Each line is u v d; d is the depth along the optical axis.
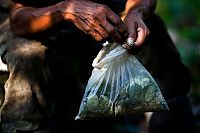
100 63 2.66
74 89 3.32
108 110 2.62
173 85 3.18
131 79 2.62
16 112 2.77
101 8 2.61
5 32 2.92
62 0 2.91
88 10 2.62
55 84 3.11
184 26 6.11
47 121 2.84
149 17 2.99
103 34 2.61
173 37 5.66
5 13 3.04
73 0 2.70
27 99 2.78
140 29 2.67
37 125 2.79
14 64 2.80
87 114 2.63
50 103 2.87
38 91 2.81
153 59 3.11
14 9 2.89
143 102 2.62
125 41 2.64
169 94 3.18
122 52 2.65
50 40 2.99
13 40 2.86
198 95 4.54
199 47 5.28
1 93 2.91
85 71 3.27
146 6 2.93
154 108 2.63
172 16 6.18
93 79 2.65
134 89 2.61
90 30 2.63
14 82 2.79
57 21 2.73
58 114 3.23
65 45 3.12
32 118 2.78
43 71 2.83
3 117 2.79
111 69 2.65
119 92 2.61
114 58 2.65
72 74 3.27
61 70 3.19
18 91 2.78
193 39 5.37
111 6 3.02
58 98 3.20
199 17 5.99
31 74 2.80
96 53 3.14
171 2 6.14
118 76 2.64
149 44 3.09
